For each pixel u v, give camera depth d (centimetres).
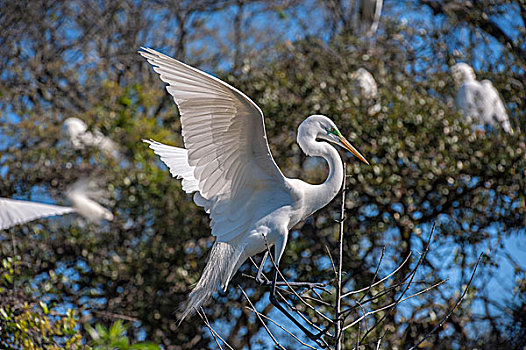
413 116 1225
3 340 944
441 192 1194
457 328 1164
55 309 1134
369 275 1156
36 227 1191
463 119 1255
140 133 1238
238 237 696
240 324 1202
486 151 1230
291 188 695
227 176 665
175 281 1183
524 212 1234
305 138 742
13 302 1035
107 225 1202
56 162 1248
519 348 1180
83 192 1182
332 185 725
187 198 1205
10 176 1259
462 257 1195
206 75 573
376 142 1203
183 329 1191
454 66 1363
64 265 1206
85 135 1241
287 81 1265
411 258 1168
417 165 1203
